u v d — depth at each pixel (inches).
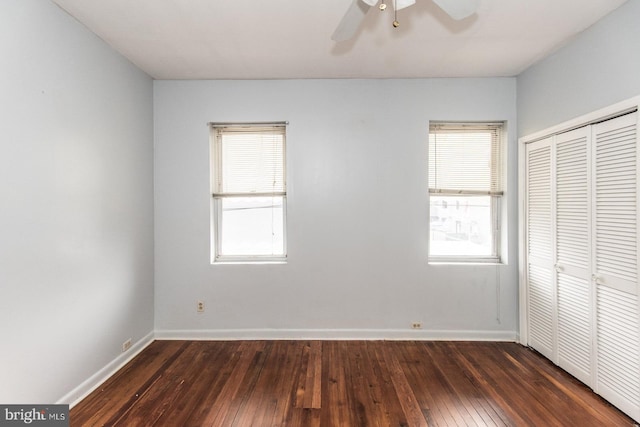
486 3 75.9
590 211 87.4
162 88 121.0
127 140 104.5
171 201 121.5
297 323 122.4
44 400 73.0
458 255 125.5
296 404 81.9
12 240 65.2
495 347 114.9
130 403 82.2
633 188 75.2
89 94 86.9
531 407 80.6
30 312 69.4
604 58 81.5
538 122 107.3
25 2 67.4
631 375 76.0
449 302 121.3
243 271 122.0
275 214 126.0
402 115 120.7
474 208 125.2
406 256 121.5
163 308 122.0
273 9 78.1
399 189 121.2
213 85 121.3
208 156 121.5
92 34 88.0
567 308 96.3
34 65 69.8
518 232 118.8
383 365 101.8
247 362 103.7
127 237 104.7
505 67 111.7
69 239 80.0
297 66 110.3
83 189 84.8
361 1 56.2
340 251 122.0
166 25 85.0
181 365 101.7
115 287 98.7
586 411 79.0
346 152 121.3
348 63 108.0
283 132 124.4
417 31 88.2
